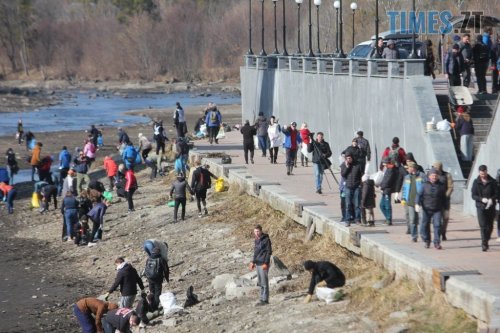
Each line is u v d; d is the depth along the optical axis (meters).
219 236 74.81
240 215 79.75
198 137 139.50
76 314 51.16
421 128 72.81
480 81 83.00
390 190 59.78
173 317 54.00
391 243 52.75
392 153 65.62
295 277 57.59
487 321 39.59
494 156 60.97
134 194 103.19
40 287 68.81
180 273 66.50
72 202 84.56
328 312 47.59
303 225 67.75
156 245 58.06
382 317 44.56
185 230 79.75
